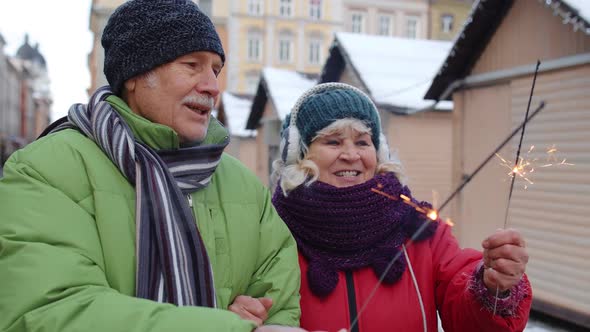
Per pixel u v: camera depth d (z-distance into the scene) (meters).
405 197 1.75
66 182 1.23
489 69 5.95
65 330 1.01
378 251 1.74
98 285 1.11
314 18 35.94
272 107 13.02
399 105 8.17
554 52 5.01
